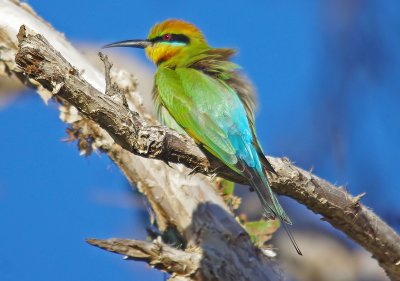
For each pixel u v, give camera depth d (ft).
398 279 31.50
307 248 41.09
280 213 28.60
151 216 36.11
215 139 33.58
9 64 35.06
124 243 29.89
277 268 34.86
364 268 41.04
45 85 24.59
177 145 27.02
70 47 36.50
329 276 40.68
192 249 33.40
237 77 35.99
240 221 36.96
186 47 40.73
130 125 25.27
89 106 24.75
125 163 34.96
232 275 33.40
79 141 35.09
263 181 29.07
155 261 30.73
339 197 29.01
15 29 35.22
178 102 35.42
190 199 35.27
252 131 34.12
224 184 36.32
